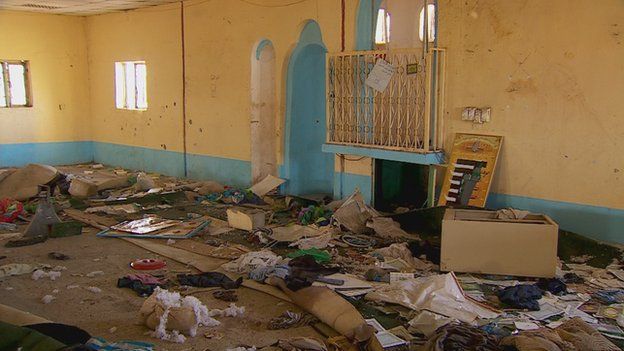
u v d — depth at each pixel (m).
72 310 4.48
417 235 6.55
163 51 10.73
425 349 3.59
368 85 7.11
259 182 8.95
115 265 5.64
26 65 12.05
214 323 4.21
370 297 4.62
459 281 5.04
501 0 6.07
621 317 4.18
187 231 6.71
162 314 4.06
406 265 5.50
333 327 4.08
